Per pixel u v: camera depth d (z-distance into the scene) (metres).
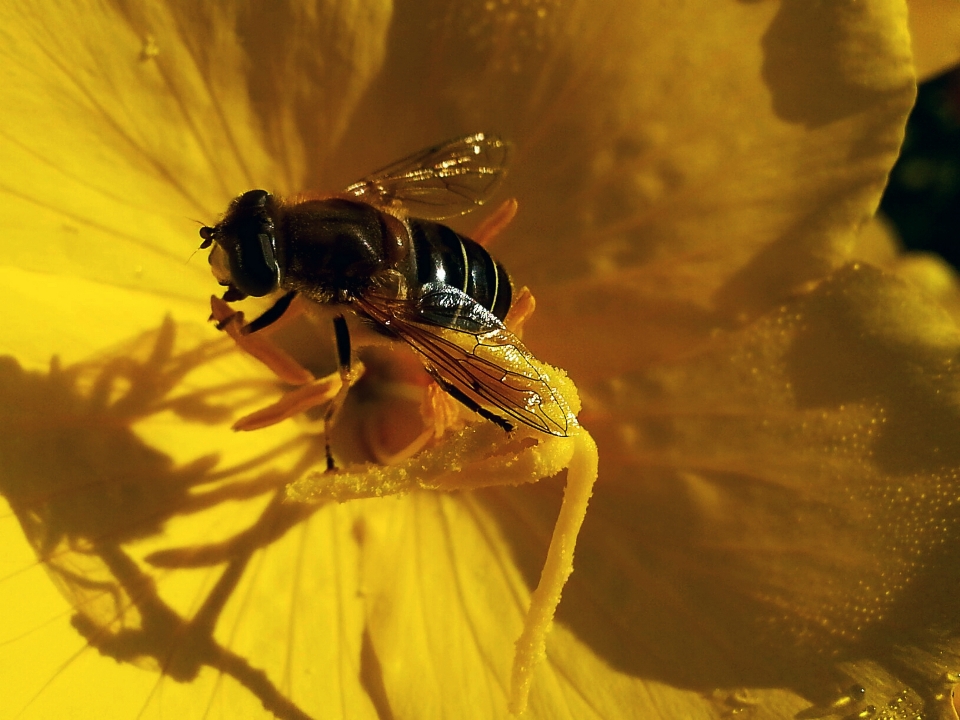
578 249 0.08
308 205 0.07
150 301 0.08
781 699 0.07
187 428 0.08
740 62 0.07
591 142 0.08
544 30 0.07
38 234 0.07
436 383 0.08
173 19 0.07
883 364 0.07
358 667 0.07
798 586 0.07
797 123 0.07
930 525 0.07
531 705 0.07
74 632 0.07
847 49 0.07
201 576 0.07
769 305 0.08
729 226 0.07
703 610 0.07
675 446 0.08
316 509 0.08
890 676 0.07
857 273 0.07
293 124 0.08
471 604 0.08
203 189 0.08
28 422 0.07
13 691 0.07
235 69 0.07
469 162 0.08
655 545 0.08
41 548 0.07
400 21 0.07
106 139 0.07
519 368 0.07
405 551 0.08
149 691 0.07
